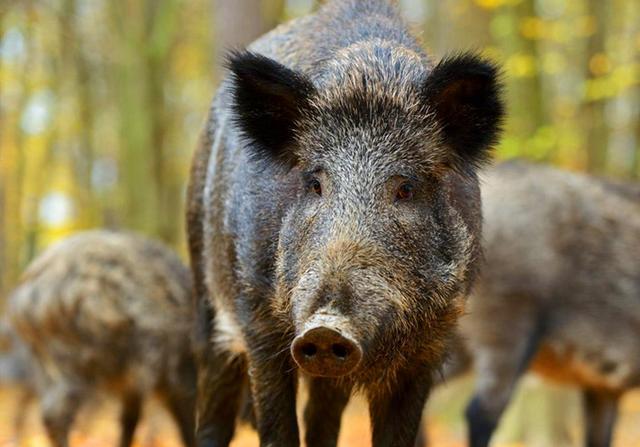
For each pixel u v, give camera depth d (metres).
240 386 12.83
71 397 19.48
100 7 44.72
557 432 24.25
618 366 19.36
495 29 29.84
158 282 19.36
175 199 49.03
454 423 28.16
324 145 9.48
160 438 24.16
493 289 18.78
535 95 29.44
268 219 10.19
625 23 37.69
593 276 19.27
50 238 59.19
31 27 41.69
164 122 42.41
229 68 10.07
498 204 19.03
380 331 8.52
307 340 8.09
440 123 9.78
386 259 8.83
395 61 10.11
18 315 20.16
